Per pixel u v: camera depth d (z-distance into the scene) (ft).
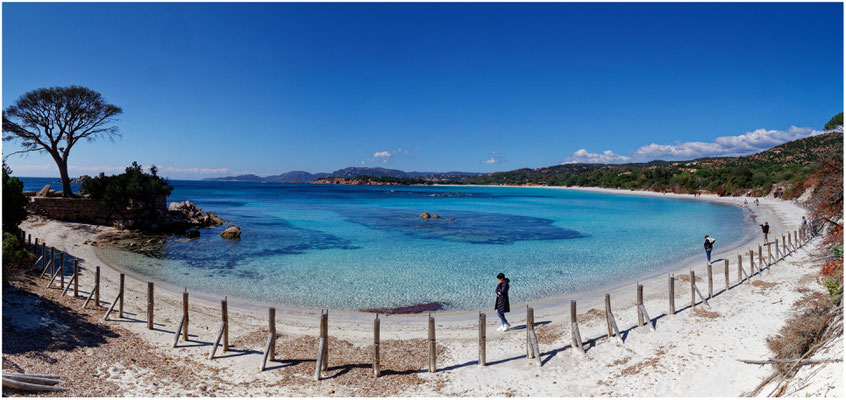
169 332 43.55
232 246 101.65
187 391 30.71
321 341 35.37
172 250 94.79
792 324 40.55
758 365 33.91
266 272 75.31
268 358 37.86
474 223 158.61
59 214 115.85
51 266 61.62
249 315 51.85
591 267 80.28
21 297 44.39
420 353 40.52
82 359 33.50
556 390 32.73
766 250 88.84
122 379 31.32
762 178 317.63
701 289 60.08
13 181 70.95
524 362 38.14
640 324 45.09
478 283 68.90
